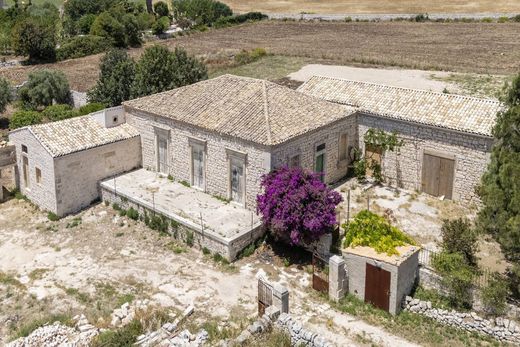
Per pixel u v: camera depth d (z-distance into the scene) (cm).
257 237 2820
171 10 12250
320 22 10569
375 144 3484
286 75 6462
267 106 3144
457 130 3106
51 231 3088
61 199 3216
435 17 10081
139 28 9569
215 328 2172
